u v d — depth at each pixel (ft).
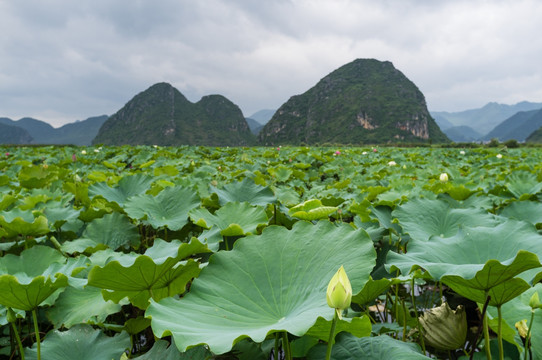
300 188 15.84
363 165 25.80
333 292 3.00
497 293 3.63
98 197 10.27
